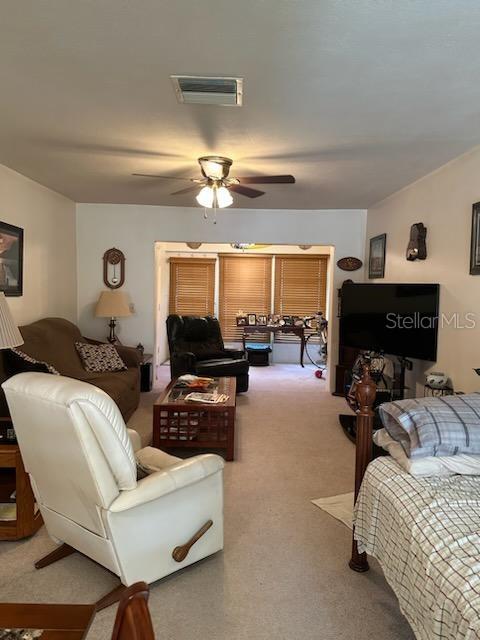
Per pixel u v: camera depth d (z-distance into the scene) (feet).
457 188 10.94
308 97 7.52
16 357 10.39
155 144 10.15
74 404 5.20
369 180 13.17
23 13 5.31
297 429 13.75
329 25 5.42
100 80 7.06
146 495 5.85
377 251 16.84
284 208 18.21
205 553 6.95
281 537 7.82
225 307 26.35
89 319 18.72
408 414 6.07
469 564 4.13
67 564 7.00
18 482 7.38
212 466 6.74
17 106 8.13
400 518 5.20
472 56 6.12
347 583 6.64
